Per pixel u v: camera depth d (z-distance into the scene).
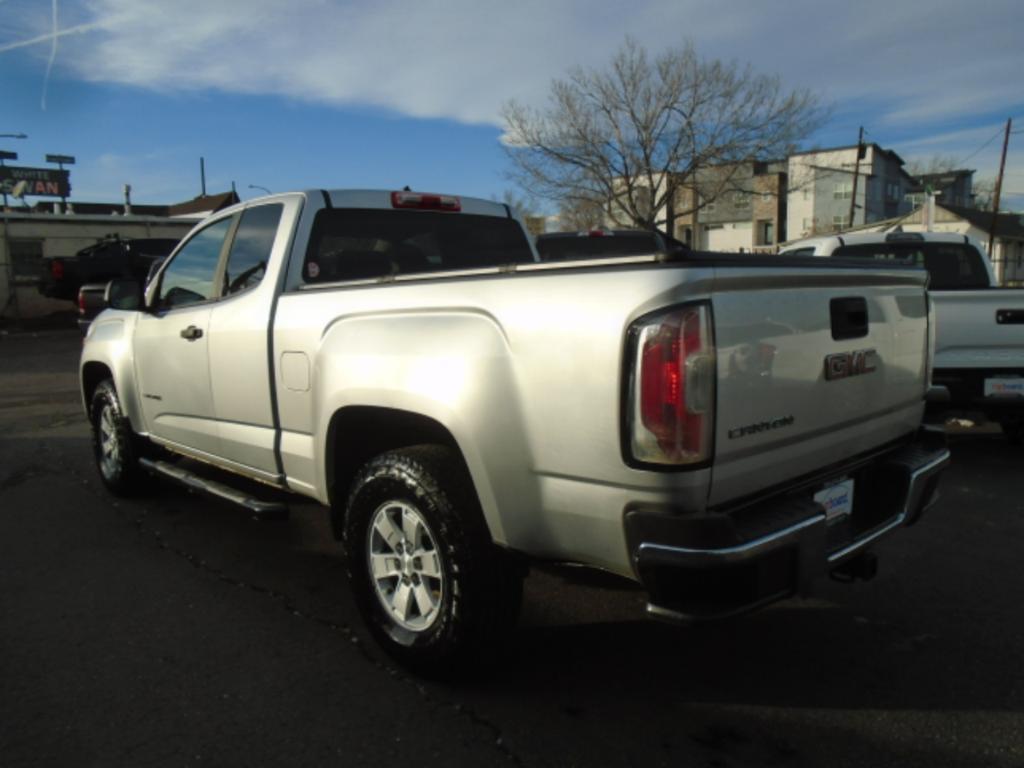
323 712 2.98
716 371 2.42
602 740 2.79
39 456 7.25
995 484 5.93
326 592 4.12
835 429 2.95
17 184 39.34
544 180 29.00
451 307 2.92
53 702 3.06
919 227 43.91
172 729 2.88
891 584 4.15
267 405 3.86
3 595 4.08
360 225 4.24
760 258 2.61
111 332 5.47
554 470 2.61
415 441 3.46
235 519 5.30
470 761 2.69
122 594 4.09
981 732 2.83
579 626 3.69
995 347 6.05
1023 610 3.83
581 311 2.52
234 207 4.43
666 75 27.11
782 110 27.11
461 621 2.94
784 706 3.01
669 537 2.38
